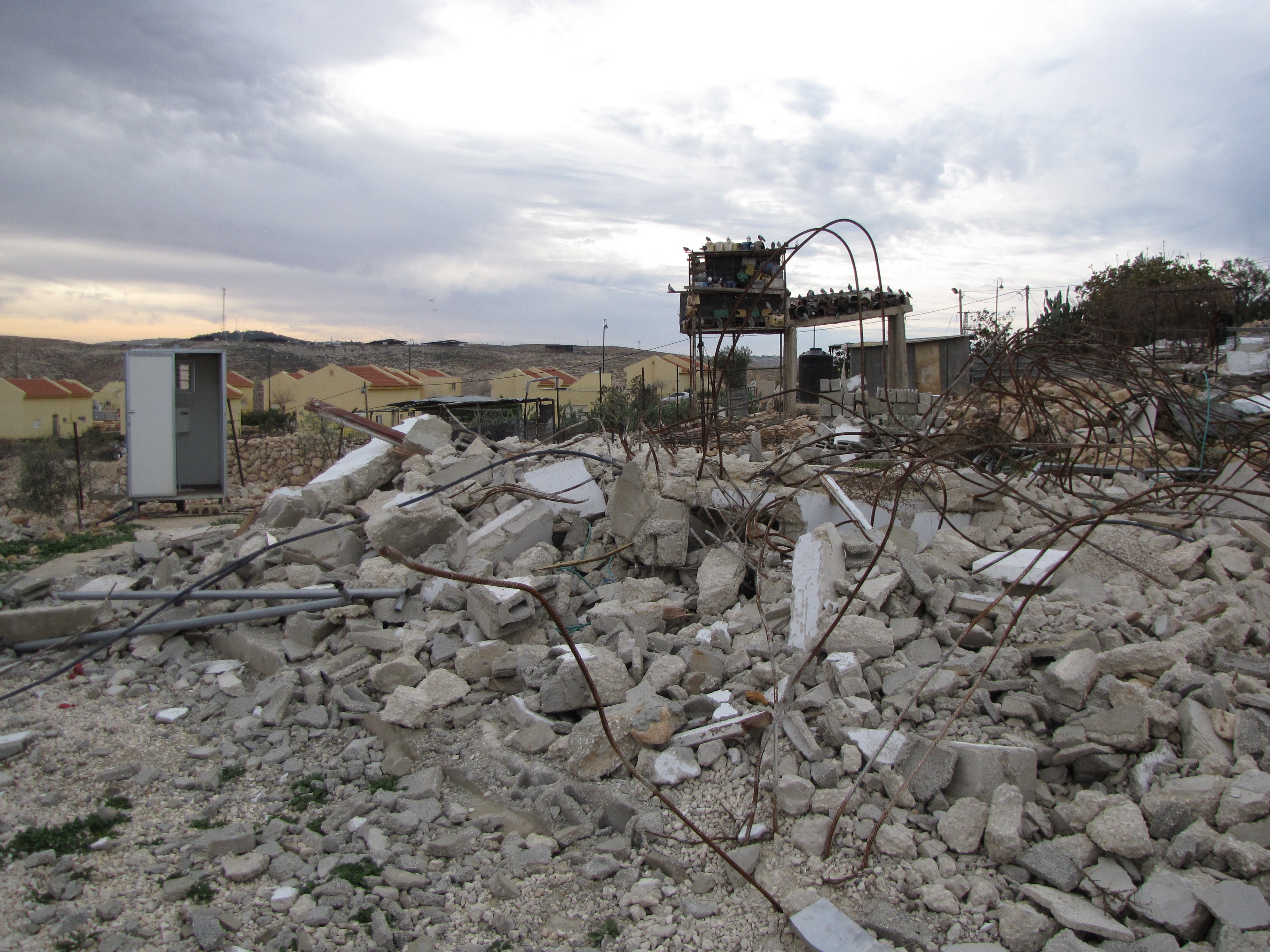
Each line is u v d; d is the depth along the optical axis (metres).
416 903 3.66
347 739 5.28
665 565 7.20
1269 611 5.35
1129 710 3.93
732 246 17.28
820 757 4.16
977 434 8.50
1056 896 3.24
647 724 4.45
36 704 5.83
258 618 6.46
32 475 15.30
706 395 9.77
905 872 3.52
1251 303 28.66
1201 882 3.14
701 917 3.46
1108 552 5.86
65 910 3.56
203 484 15.57
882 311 5.64
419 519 7.71
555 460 10.34
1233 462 8.00
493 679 5.55
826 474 7.95
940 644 4.96
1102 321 21.69
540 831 4.20
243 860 3.95
